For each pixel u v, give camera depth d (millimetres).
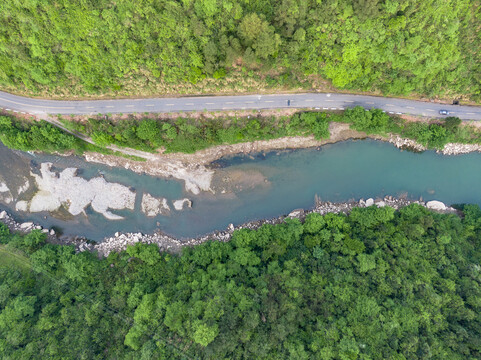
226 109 63875
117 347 54250
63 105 64312
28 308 56531
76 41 56594
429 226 60469
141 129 62625
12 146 65500
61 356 52625
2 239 65188
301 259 59125
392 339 48219
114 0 52812
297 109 63938
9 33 55031
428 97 63438
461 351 47469
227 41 54156
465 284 53969
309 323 51562
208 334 48938
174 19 54031
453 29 53625
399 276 54344
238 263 59281
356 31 55344
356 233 62344
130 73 60625
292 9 51969
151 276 61906
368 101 64312
